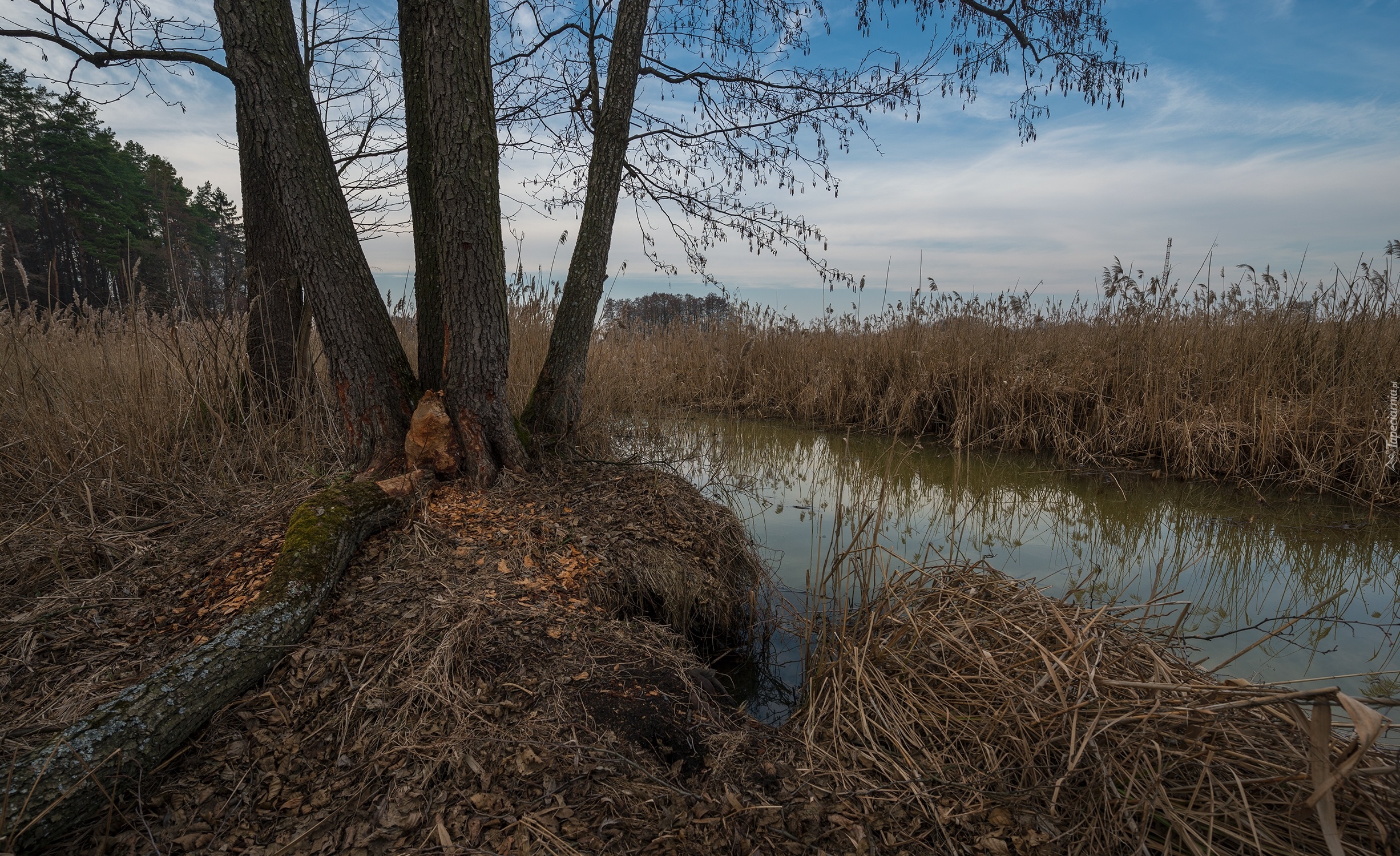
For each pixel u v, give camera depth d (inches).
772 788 88.0
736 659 142.7
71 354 209.5
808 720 103.6
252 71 137.1
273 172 144.3
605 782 84.0
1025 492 242.5
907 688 103.0
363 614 112.6
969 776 88.4
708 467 275.7
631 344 414.0
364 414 162.7
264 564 120.7
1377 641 138.6
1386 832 69.9
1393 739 99.9
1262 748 79.3
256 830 77.1
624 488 175.5
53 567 124.7
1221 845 73.9
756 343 447.5
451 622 110.7
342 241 153.1
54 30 174.6
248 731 90.0
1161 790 75.6
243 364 192.1
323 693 96.0
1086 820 78.9
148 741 82.0
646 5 189.0
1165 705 82.4
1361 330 268.8
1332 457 231.5
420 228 174.2
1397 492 216.1
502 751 87.1
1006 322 375.6
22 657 99.1
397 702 94.5
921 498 241.3
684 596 140.3
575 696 98.7
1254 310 311.7
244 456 175.8
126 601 115.0
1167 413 267.9
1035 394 309.4
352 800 81.1
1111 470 264.4
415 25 165.5
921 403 343.0
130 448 164.9
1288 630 144.5
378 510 136.1
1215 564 179.6
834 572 128.0
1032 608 112.3
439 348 175.8
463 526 144.8
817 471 278.8
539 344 261.7
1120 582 169.5
